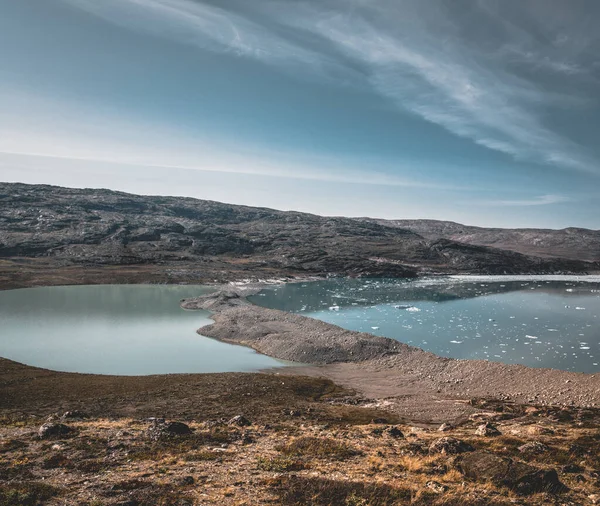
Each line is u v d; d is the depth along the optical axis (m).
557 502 15.81
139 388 50.72
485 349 77.62
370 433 29.67
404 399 50.19
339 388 56.19
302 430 31.05
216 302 122.81
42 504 15.29
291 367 67.44
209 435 27.28
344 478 18.23
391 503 15.10
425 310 124.00
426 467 19.81
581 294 165.00
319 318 110.62
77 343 80.94
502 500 15.59
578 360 69.31
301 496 15.53
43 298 133.75
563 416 38.84
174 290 158.75
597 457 22.56
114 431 28.67
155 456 22.20
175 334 90.00
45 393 47.03
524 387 51.34
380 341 76.00
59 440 25.91
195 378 57.03
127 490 16.86
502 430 32.38
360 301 142.00
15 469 19.69
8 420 34.12
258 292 163.38
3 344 78.94
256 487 17.08
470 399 49.78
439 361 64.69
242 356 73.94
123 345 80.31
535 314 117.19
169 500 15.41
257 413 40.19
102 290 155.12
